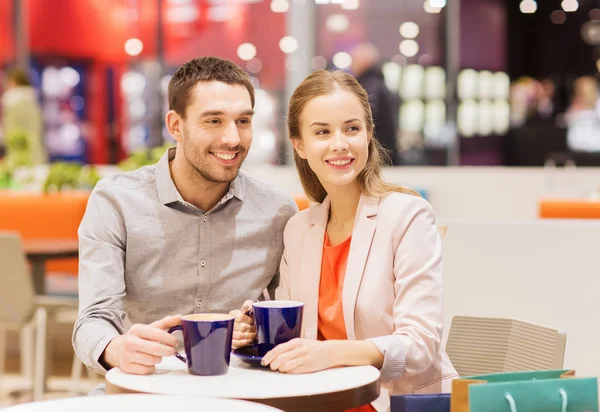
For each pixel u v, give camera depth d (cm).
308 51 934
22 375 473
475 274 290
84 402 122
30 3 992
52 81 1009
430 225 184
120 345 160
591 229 283
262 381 143
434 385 183
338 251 188
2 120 905
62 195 557
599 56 1065
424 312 171
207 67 195
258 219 210
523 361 191
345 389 137
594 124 916
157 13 1018
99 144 1009
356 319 181
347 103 182
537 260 287
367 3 988
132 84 1011
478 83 972
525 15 1052
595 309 283
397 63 984
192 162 197
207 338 147
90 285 191
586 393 140
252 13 1009
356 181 192
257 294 209
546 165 807
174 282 204
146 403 122
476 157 972
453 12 991
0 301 381
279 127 939
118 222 202
